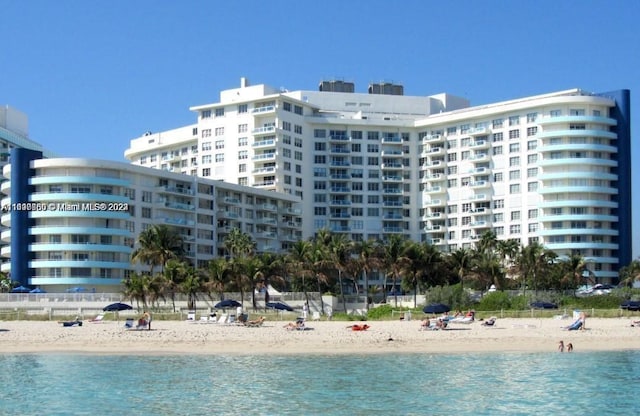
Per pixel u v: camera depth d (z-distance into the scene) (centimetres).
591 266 18738
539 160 19288
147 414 5012
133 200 16462
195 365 7212
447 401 5381
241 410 5112
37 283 15500
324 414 4984
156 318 11694
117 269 15912
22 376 6531
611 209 19138
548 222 18988
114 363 7375
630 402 5359
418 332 9525
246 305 13812
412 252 14950
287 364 7256
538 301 12625
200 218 17812
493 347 8494
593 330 9519
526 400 5419
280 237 19600
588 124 19150
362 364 7231
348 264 14900
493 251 17250
